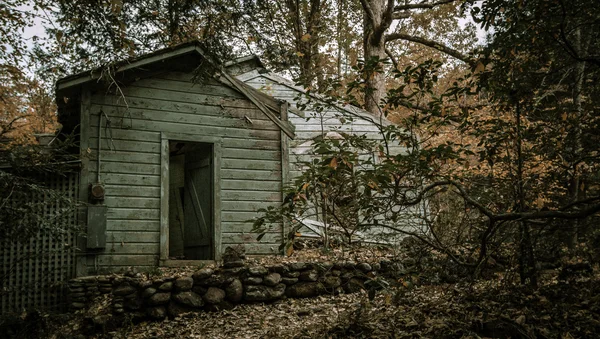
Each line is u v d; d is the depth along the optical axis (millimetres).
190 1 7703
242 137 12336
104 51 8320
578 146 6996
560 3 5887
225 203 11938
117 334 8547
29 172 9656
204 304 9383
